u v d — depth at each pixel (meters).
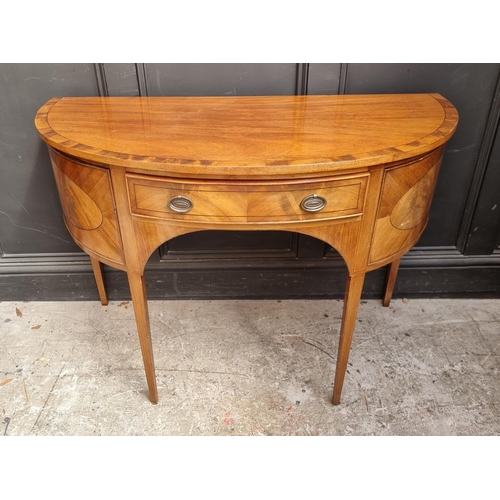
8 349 1.60
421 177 1.13
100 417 1.37
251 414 1.38
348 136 1.09
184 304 1.81
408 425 1.34
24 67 1.43
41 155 1.57
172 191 1.02
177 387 1.46
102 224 1.14
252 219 1.04
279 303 1.81
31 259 1.76
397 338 1.65
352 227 1.09
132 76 1.45
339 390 1.38
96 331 1.68
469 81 1.48
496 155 1.58
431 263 1.77
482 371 1.52
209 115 1.25
